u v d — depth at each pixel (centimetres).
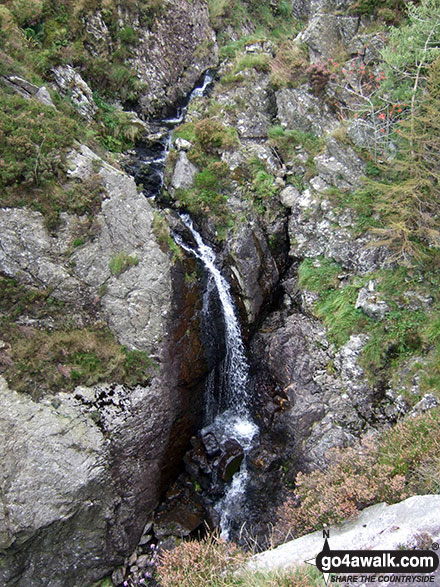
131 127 1188
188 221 1102
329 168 1111
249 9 1639
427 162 940
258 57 1304
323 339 1005
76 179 900
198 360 971
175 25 1363
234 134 1177
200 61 1414
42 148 876
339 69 1192
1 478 703
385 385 920
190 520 875
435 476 617
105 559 795
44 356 794
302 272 1091
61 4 1142
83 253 876
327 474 727
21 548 707
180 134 1173
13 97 909
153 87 1299
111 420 814
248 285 1059
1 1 1079
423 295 956
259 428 1009
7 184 829
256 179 1131
